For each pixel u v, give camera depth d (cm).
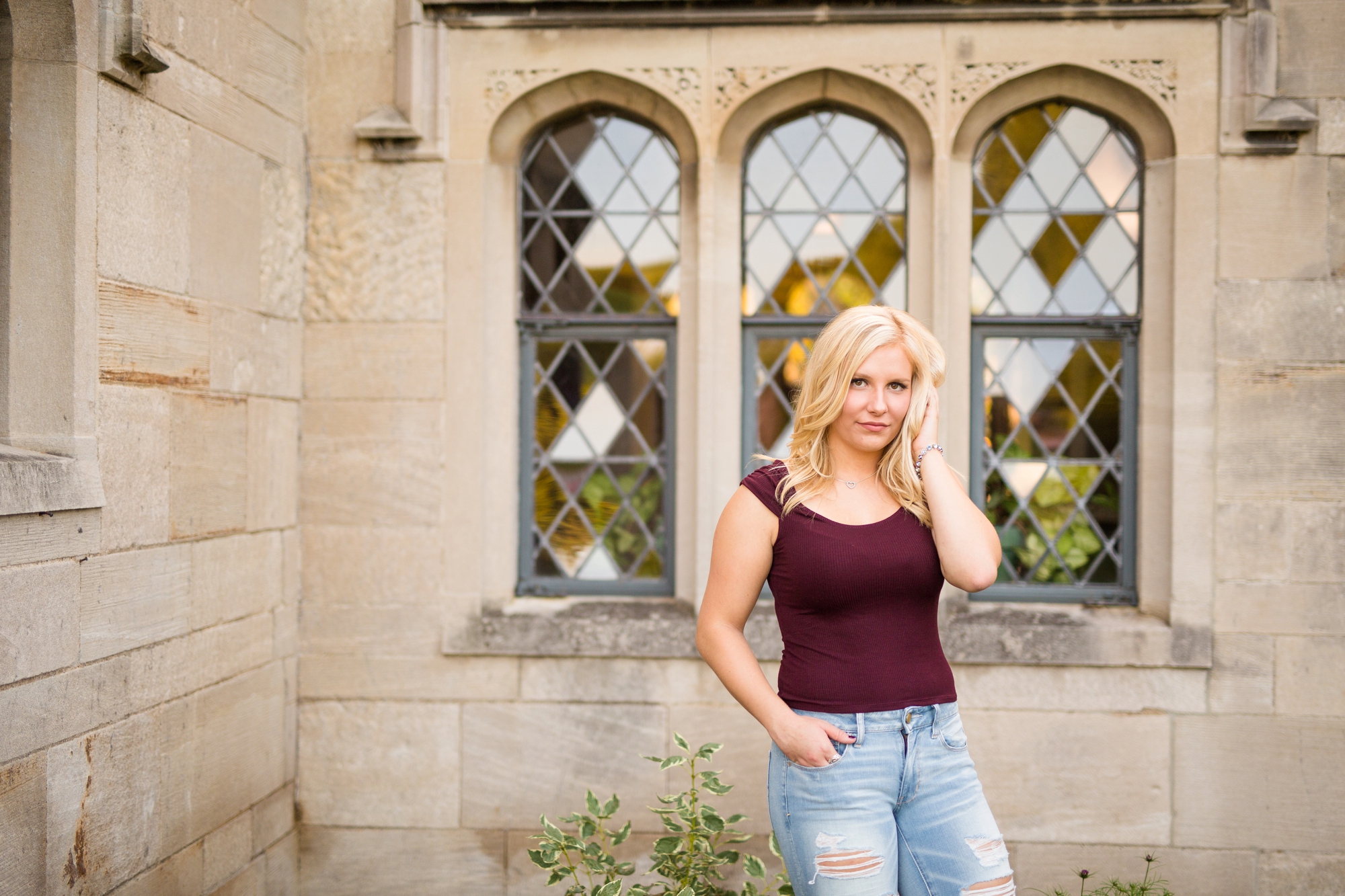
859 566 174
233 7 279
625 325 336
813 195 332
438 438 323
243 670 291
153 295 245
